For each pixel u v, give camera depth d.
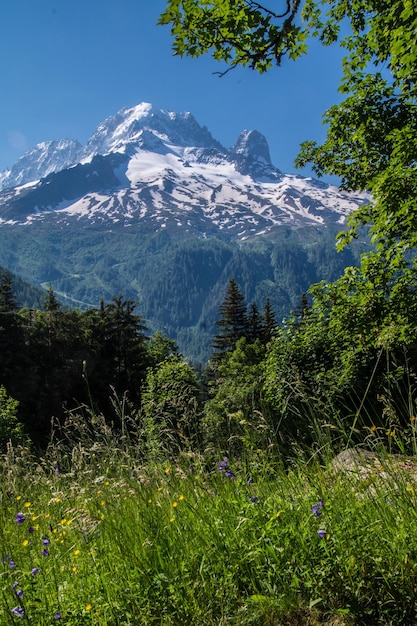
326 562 2.76
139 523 3.48
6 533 3.93
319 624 2.61
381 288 11.02
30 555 3.58
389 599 2.62
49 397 45.91
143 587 2.91
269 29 4.57
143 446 4.27
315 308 14.19
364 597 2.65
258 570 2.92
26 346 47.97
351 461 3.66
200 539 3.21
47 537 3.64
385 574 2.69
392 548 2.78
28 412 44.19
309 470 3.51
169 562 3.07
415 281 10.70
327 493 3.25
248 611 2.74
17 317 48.28
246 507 3.24
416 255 11.05
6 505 4.49
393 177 9.48
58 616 2.65
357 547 2.79
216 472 3.89
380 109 12.32
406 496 3.05
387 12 10.27
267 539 2.94
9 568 3.17
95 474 4.33
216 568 2.97
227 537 3.15
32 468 5.02
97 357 50.88
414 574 2.63
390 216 9.64
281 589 2.82
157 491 3.87
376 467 3.34
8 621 2.68
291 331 15.13
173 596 2.79
